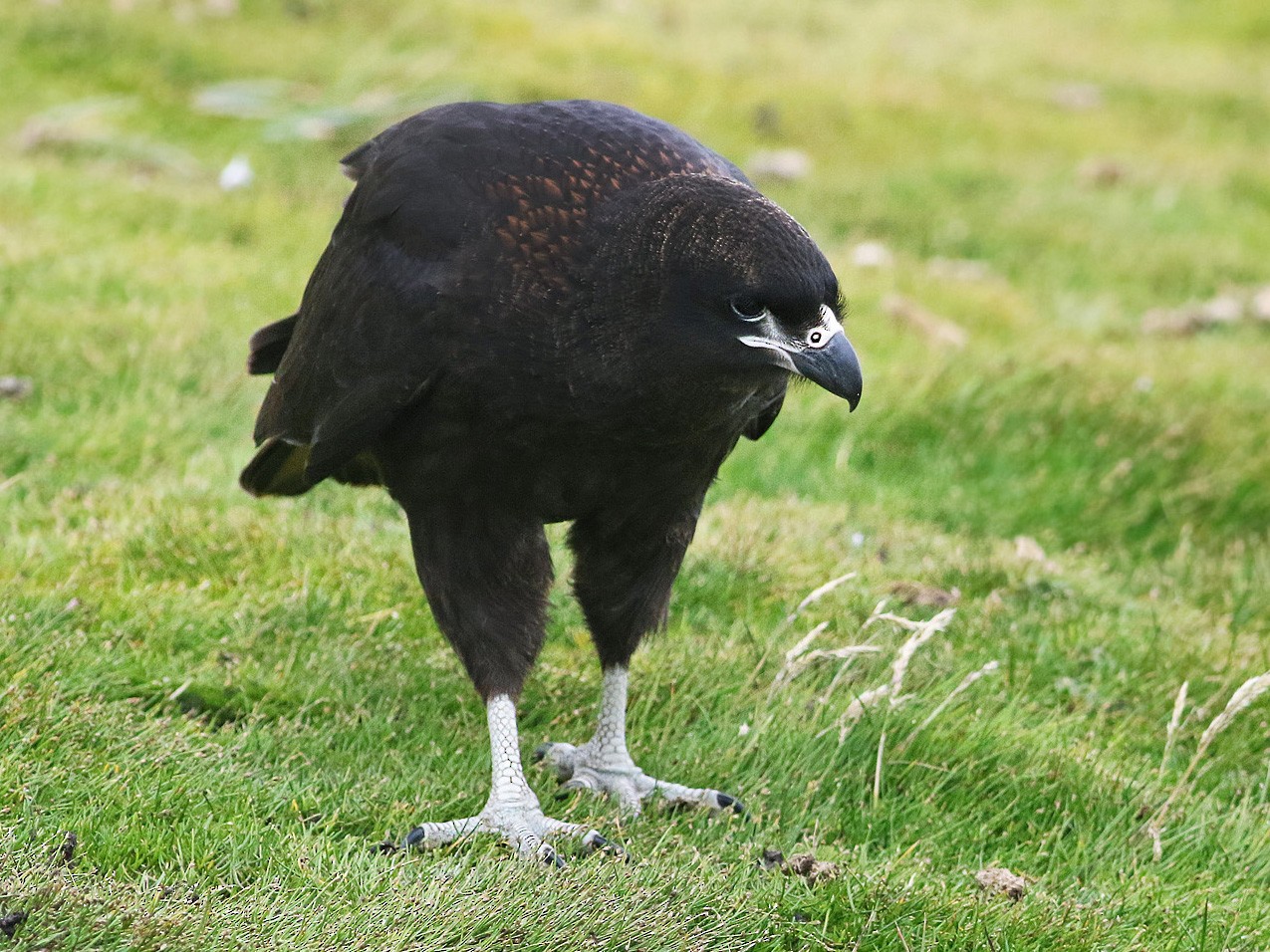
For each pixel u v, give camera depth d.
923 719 9.54
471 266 7.80
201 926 6.43
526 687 9.84
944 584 12.04
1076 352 18.08
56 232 17.14
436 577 8.37
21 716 8.12
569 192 7.85
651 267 7.50
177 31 26.09
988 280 21.73
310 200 20.83
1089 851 8.68
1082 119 31.70
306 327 8.98
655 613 8.90
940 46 36.12
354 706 9.16
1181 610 12.20
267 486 9.86
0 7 25.66
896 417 15.30
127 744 8.15
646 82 28.06
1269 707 10.59
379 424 8.23
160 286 16.12
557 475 8.05
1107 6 43.09
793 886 7.65
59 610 9.48
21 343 13.92
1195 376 17.91
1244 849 8.91
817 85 30.27
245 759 8.38
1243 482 14.82
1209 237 25.28
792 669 9.45
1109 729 10.28
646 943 6.91
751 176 24.81
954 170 26.73
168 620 9.76
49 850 7.09
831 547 12.29
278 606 10.09
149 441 12.70
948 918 7.50
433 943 6.66
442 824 7.89
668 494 8.32
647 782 8.82
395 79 25.58
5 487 11.28
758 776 9.00
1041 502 14.27
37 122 21.81
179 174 21.39
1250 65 38.41
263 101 23.95
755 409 8.32
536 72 27.14
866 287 19.47
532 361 7.70
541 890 7.12
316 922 6.68
